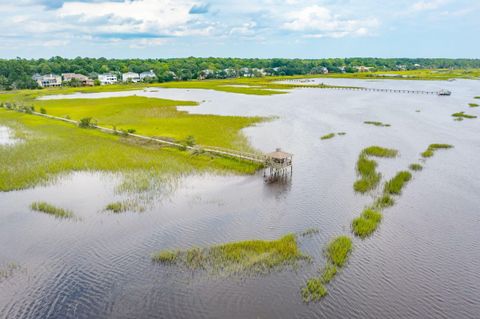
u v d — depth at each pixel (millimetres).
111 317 23453
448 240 32375
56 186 44281
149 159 53719
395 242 31922
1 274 27750
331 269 27656
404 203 39906
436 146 61750
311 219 36188
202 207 38812
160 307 24172
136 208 38406
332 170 50438
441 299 24984
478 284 26562
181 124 80000
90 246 31391
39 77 199125
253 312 23578
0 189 43031
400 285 26250
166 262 28891
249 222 35531
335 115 93312
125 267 28391
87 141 64062
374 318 23234
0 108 108438
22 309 24203
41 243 31922
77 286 26375
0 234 33375
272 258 29047
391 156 56438
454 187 44344
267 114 94062
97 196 41375
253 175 48406
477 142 64875
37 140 64375
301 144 63844
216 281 26547
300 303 24359
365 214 36812
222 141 64375
